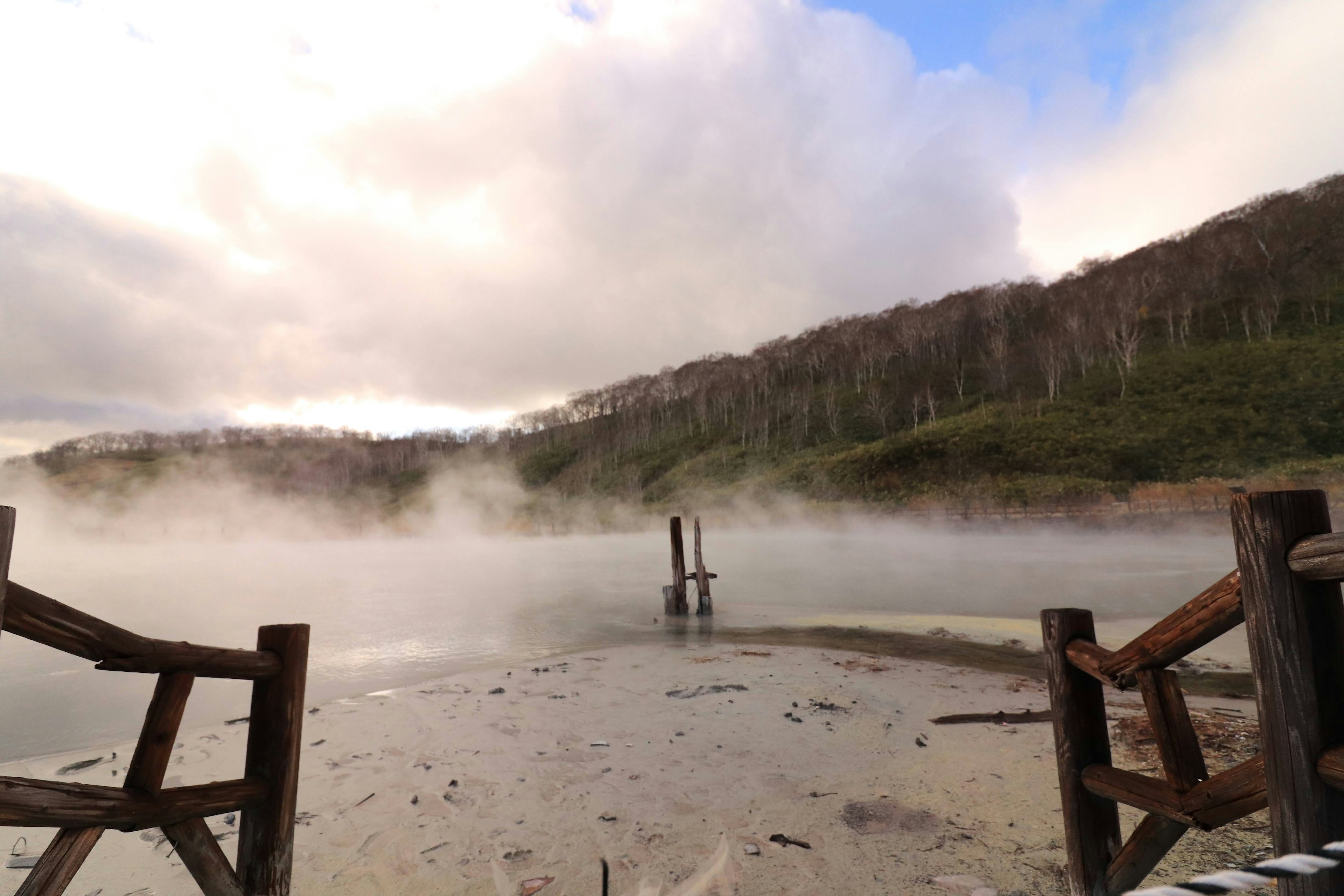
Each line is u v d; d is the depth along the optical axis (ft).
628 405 465.06
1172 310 247.09
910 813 11.46
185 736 17.12
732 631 33.14
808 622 35.55
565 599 47.85
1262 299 225.35
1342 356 170.09
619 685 21.76
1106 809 7.37
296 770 7.20
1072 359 245.24
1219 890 3.22
